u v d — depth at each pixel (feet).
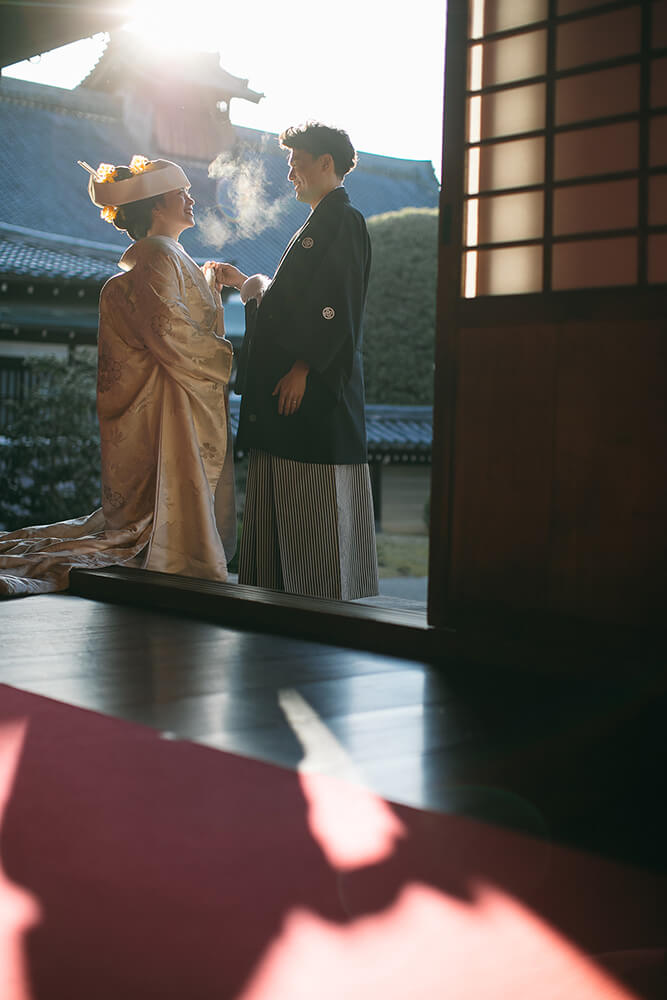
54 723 6.32
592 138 7.63
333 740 5.98
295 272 11.50
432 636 8.29
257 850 4.33
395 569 39.32
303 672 7.81
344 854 4.30
